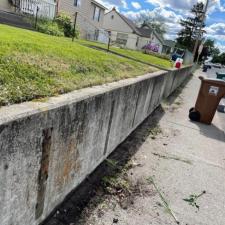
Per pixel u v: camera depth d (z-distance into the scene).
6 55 3.07
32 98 2.23
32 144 1.88
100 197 3.04
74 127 2.48
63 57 4.17
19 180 1.83
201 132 6.29
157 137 5.43
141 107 5.36
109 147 3.86
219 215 3.12
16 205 1.87
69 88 2.84
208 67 41.22
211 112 6.98
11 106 1.92
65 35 13.72
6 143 1.62
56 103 2.19
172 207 3.11
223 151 5.25
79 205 2.82
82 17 21.19
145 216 2.87
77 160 2.76
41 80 2.76
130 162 4.05
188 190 3.54
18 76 2.62
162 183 3.60
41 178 2.11
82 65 4.20
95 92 2.91
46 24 11.96
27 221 2.09
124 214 2.83
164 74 7.62
